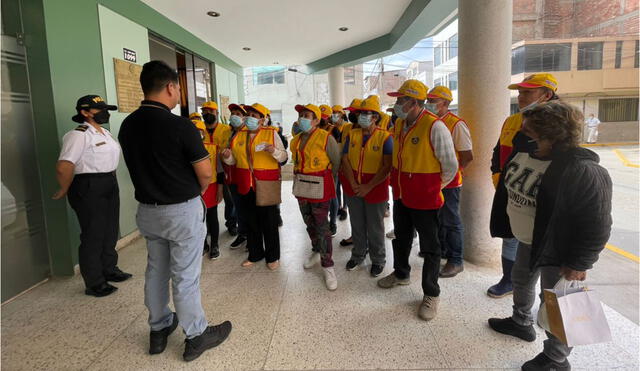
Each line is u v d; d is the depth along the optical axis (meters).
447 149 1.98
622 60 10.89
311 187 2.58
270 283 2.70
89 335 2.07
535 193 1.49
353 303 2.35
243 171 2.83
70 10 2.96
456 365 1.72
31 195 2.75
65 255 2.90
